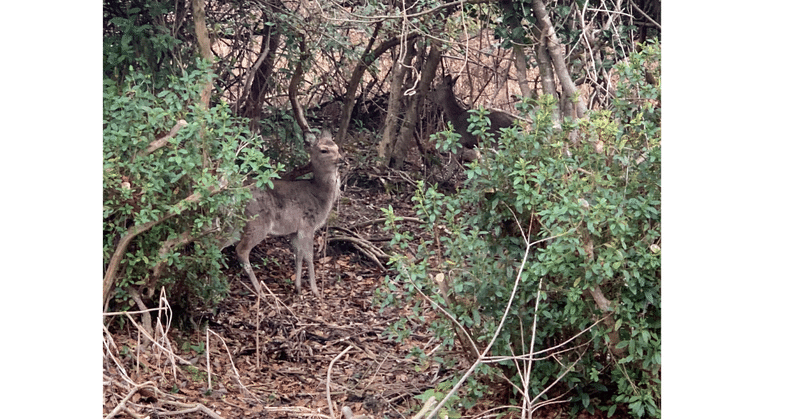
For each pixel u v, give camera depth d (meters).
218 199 4.86
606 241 3.96
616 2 6.11
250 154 4.88
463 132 8.93
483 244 4.19
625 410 4.28
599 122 3.96
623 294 3.90
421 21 7.03
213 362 5.18
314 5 7.20
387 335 5.81
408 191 9.02
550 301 4.23
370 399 4.73
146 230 4.93
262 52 7.77
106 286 4.74
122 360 4.71
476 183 4.25
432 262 4.59
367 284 6.96
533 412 4.34
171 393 4.54
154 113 4.77
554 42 5.50
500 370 4.30
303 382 5.08
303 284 6.89
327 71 9.16
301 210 6.63
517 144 4.16
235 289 6.59
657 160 3.88
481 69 9.51
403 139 9.19
